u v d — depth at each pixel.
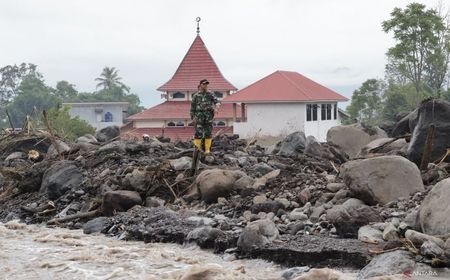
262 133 51.19
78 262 10.45
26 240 12.50
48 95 100.31
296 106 50.56
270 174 14.30
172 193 14.88
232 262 10.15
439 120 13.93
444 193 9.69
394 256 8.88
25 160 21.02
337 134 17.94
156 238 11.94
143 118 56.53
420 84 54.12
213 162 16.52
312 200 12.76
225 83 58.56
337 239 10.31
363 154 16.11
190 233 11.45
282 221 11.89
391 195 11.51
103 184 15.57
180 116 55.91
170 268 9.92
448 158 13.75
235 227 11.66
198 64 59.94
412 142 14.10
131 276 9.51
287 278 9.02
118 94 112.75
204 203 14.08
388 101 62.69
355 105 68.50
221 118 54.81
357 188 11.65
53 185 16.17
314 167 15.84
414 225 9.99
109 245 11.79
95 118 81.81
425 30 51.75
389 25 52.88
